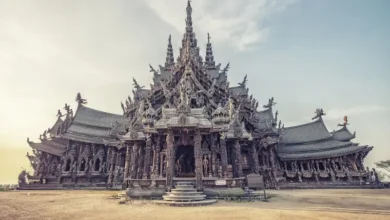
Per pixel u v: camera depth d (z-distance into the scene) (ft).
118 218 40.11
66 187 139.23
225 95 132.26
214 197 69.15
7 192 112.98
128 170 99.86
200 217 40.04
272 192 109.09
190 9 184.34
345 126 187.32
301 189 136.87
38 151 157.89
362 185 143.23
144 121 89.61
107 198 77.66
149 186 75.92
